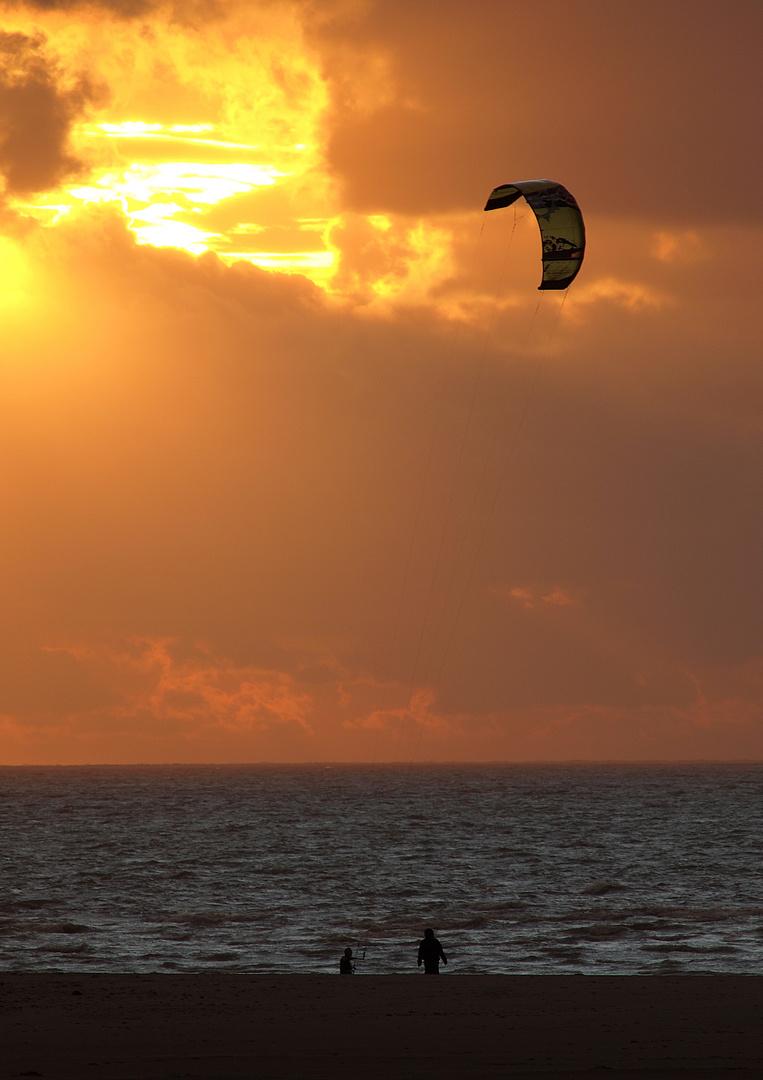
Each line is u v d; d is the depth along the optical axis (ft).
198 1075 197.77
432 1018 270.26
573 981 350.02
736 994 315.17
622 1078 191.52
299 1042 236.63
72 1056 220.64
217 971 476.13
